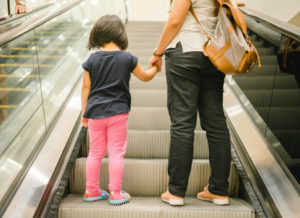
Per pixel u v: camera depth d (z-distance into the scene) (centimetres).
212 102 165
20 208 143
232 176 190
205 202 173
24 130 229
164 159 215
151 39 597
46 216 149
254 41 283
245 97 278
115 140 169
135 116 269
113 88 166
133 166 194
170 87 165
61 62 369
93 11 579
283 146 186
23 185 157
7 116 235
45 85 304
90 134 174
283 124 190
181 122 161
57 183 171
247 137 210
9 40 164
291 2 423
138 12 1004
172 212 161
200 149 222
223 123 166
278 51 209
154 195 194
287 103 186
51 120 244
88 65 167
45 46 321
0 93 229
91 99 168
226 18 151
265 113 223
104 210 162
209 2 160
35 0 572
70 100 268
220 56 148
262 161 183
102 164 194
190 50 155
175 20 153
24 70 242
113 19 171
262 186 166
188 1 152
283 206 148
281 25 182
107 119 166
